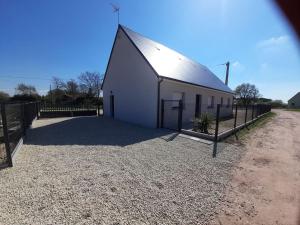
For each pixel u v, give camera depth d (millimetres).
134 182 3639
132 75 11805
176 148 6152
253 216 2805
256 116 16531
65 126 10312
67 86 43719
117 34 12945
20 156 4895
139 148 5992
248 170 4625
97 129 9383
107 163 4574
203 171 4371
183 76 12383
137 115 11484
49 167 4199
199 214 2771
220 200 3189
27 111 8734
